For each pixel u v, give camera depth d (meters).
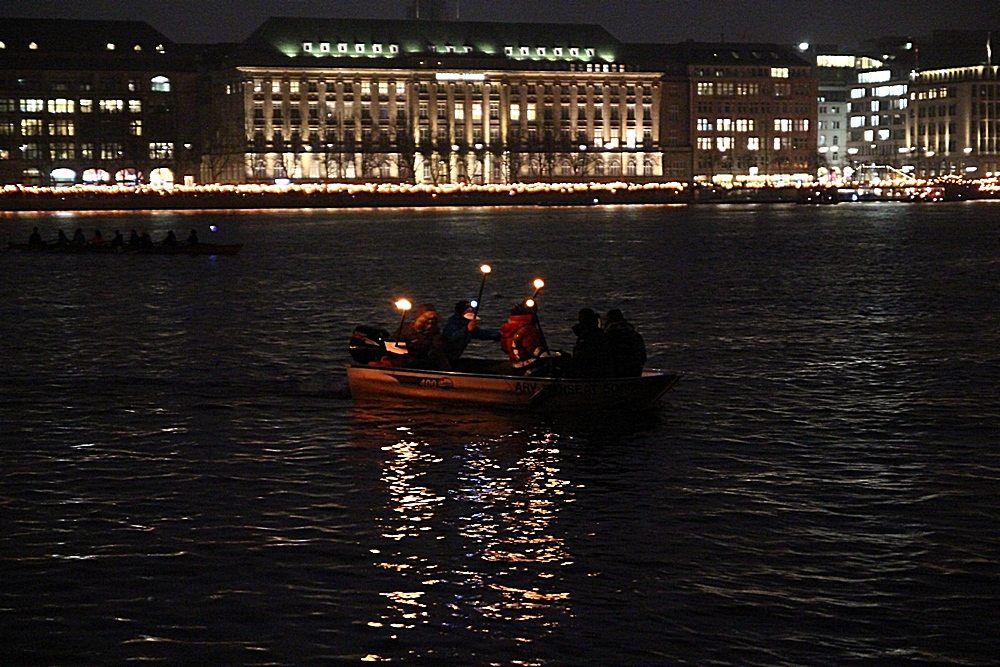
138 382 50.56
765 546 28.97
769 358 56.44
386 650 23.64
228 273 110.62
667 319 72.44
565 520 30.92
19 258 131.38
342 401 45.69
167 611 25.36
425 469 35.84
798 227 195.75
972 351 58.16
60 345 62.09
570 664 23.05
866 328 67.25
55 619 25.03
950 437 39.62
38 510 32.00
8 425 42.16
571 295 88.19
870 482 34.25
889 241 153.25
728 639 24.03
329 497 33.06
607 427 40.81
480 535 29.83
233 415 43.53
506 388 42.62
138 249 136.88
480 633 24.33
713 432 40.31
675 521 30.83
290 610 25.36
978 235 165.62
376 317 74.62
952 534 29.73
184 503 32.56
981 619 24.89
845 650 23.61
